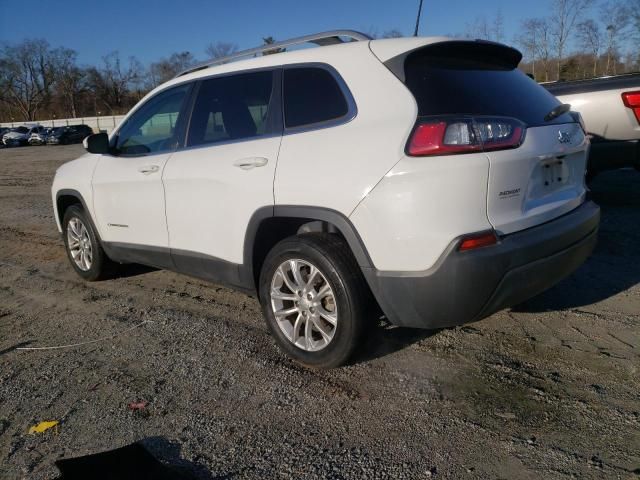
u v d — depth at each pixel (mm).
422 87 2922
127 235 4508
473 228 2717
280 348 3516
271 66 3525
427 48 3041
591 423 2672
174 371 3375
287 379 3215
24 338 4008
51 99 89250
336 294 3041
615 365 3182
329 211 2984
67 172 5152
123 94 87750
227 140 3664
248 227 3414
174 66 74938
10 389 3256
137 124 4484
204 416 2887
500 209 2803
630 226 5930
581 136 3535
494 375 3145
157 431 2773
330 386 3117
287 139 3262
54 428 2832
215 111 3789
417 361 3346
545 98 3439
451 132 2697
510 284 2803
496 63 3453
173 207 3947
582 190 3541
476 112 2885
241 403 2992
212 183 3602
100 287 5094
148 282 5152
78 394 3162
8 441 2746
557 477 2332
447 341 3580
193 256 3902
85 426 2842
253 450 2596
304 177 3084
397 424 2746
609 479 2301
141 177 4188
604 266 4820
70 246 5348
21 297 4945
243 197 3402
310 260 3123
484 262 2693
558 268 3031
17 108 90188
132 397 3102
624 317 3795
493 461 2449
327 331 3188
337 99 3135
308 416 2850
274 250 3324
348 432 2703
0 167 21297
